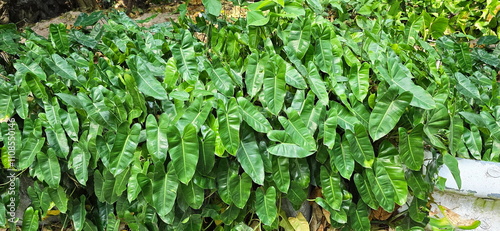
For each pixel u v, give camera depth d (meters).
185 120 1.97
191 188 2.10
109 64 2.46
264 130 2.02
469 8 3.95
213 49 2.60
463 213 2.54
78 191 2.54
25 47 2.70
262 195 2.20
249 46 2.45
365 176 2.29
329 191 2.26
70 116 2.20
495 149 2.41
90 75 2.34
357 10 3.49
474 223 2.42
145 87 2.13
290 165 2.23
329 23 2.66
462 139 2.41
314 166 2.34
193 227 2.32
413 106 2.27
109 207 2.53
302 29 2.34
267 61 2.21
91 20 3.28
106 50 2.85
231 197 2.16
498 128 2.35
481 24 3.91
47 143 2.33
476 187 2.32
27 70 2.31
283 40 2.42
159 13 7.07
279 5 2.48
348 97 2.28
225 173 2.16
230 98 2.02
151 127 2.01
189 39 2.35
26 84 2.28
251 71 2.21
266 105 2.18
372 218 2.68
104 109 2.13
